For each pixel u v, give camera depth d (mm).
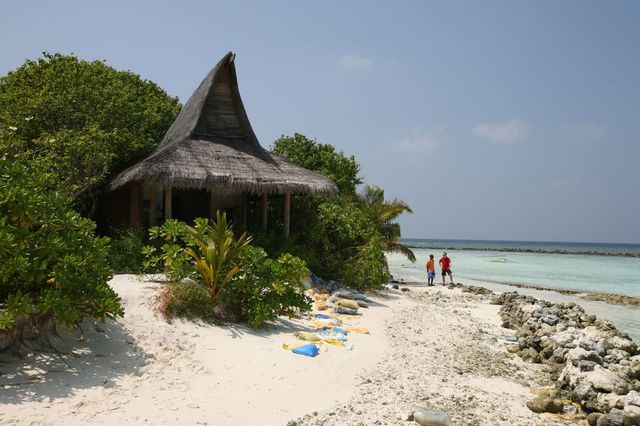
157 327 7578
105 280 6809
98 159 15094
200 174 13453
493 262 56375
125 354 6656
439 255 75562
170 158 13898
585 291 26797
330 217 17094
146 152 19438
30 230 6609
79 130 16344
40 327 6355
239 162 15188
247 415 5668
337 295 13570
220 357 7242
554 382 8273
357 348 8812
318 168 30141
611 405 6727
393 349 9250
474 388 7523
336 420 5758
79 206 18438
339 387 6867
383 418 5922
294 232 16938
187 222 18281
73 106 17500
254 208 18188
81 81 18406
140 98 23438
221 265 8930
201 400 5859
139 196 15227
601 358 8906
